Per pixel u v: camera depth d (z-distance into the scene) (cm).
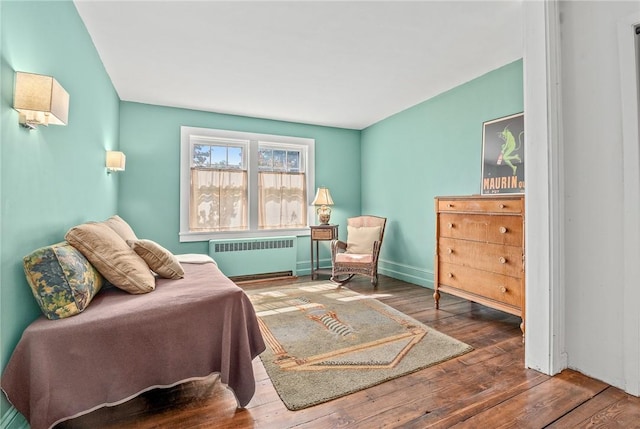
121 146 381
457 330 254
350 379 182
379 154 480
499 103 304
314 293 368
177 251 411
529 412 152
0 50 120
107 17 219
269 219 465
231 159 446
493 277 254
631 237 167
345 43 255
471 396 166
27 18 143
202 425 145
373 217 451
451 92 356
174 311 147
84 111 229
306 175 489
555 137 188
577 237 189
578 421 146
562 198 192
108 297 163
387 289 385
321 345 227
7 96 125
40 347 123
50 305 134
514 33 242
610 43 175
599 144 179
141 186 392
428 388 173
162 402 162
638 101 166
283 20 224
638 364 165
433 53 273
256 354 171
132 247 202
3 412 122
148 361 141
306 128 488
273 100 386
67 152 196
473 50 268
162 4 205
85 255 163
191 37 245
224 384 152
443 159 368
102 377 132
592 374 183
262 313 297
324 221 463
